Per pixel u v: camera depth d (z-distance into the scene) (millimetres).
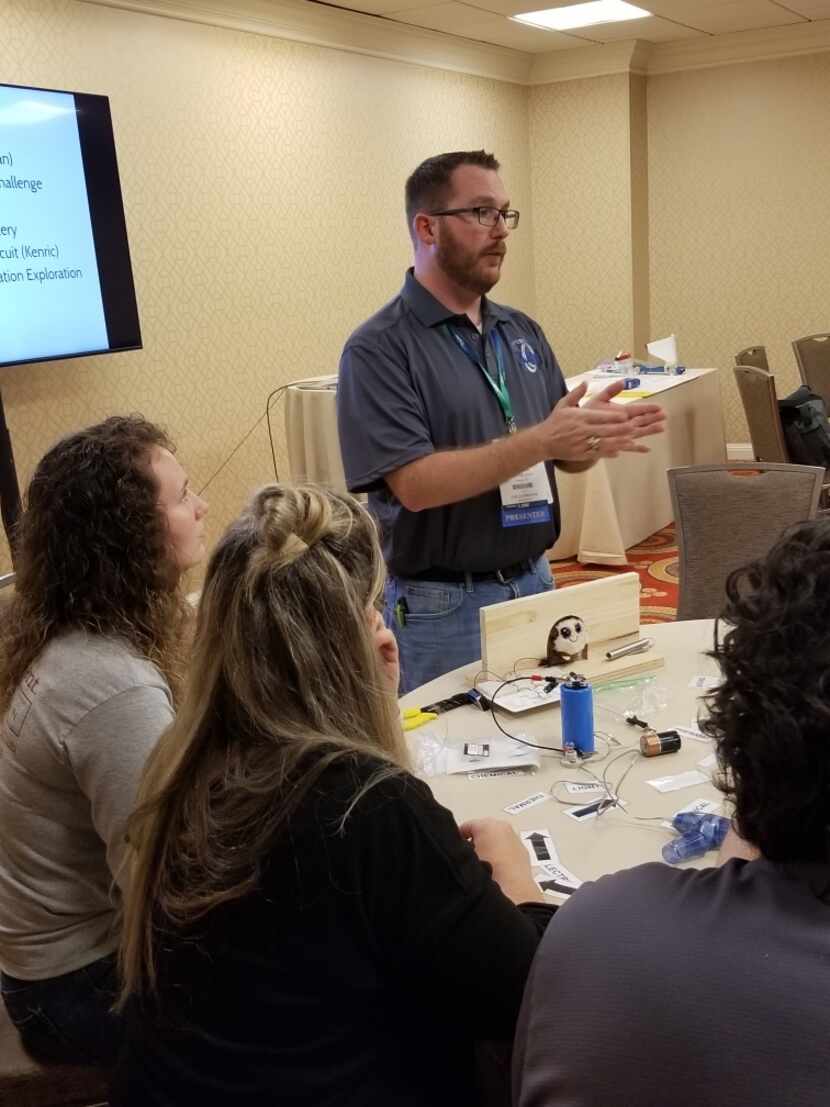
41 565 1433
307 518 1032
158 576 1452
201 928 938
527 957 963
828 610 722
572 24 6113
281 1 4926
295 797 936
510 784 1701
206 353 4875
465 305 2361
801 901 702
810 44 6613
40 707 1388
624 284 7254
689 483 2867
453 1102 995
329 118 5438
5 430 3705
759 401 4801
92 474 1427
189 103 4629
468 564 2334
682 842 1473
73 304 3980
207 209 4785
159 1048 951
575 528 5285
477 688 2033
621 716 1925
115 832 1351
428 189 2264
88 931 1454
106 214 4055
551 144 7258
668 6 5789
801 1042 637
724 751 759
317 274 5469
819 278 6980
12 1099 1477
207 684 1010
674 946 701
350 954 929
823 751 692
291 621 986
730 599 802
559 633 2109
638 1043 678
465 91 6543
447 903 944
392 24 5656
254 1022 919
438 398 2316
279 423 5328
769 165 6961
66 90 4086
